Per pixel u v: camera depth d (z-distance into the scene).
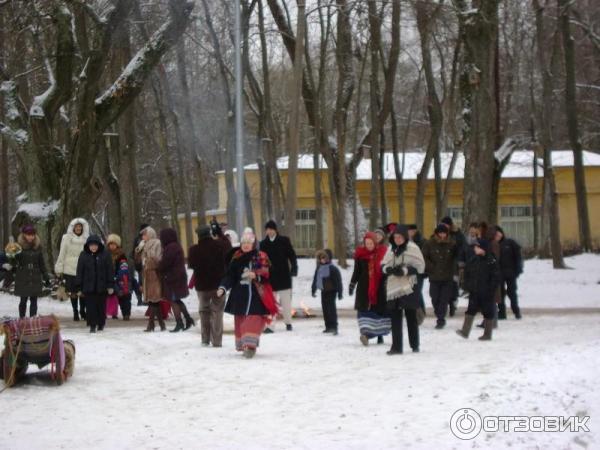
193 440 8.58
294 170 25.67
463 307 23.50
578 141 37.59
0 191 52.34
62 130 29.83
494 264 15.48
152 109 42.62
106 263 17.89
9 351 11.61
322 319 21.02
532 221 48.78
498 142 32.47
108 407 10.30
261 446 8.22
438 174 36.59
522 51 44.72
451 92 35.69
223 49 34.88
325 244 46.97
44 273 19.00
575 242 45.03
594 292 27.55
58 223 25.67
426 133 55.12
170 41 26.20
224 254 15.36
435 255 17.86
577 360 10.22
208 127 39.81
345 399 10.12
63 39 25.11
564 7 35.59
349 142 48.25
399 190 36.12
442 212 36.09
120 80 25.84
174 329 17.80
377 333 15.09
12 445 8.55
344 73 32.78
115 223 32.22
